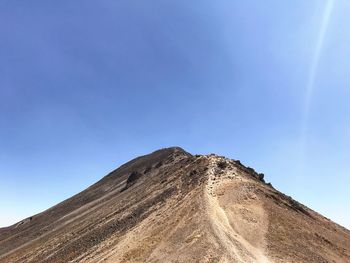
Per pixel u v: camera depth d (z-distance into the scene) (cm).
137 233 6297
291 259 4609
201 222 5512
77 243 8144
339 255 5453
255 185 7369
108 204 12225
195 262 4466
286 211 6638
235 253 4534
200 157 9781
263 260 4425
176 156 15288
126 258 5291
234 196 6556
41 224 16338
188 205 6456
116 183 17375
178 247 4991
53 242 10075
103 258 5828
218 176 7831
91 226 9006
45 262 8062
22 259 9869
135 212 7906
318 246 5425
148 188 10038
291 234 5519
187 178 8475
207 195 6612
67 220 14012
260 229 5403
